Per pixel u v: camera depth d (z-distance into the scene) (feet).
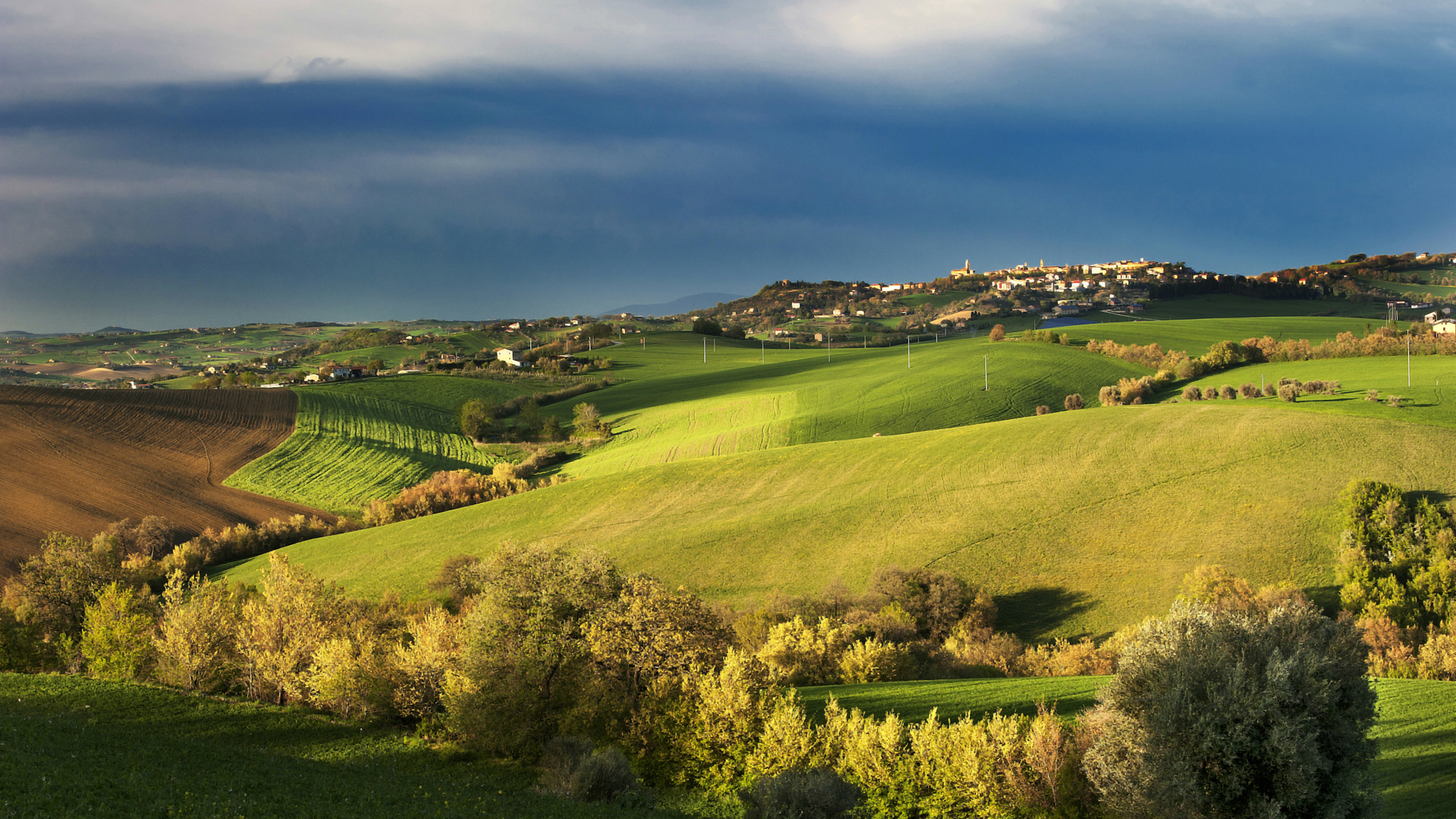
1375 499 208.44
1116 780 74.54
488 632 112.47
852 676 145.79
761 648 161.48
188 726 109.91
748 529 255.50
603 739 106.11
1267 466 240.32
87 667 147.54
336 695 116.88
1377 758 91.35
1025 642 189.57
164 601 190.60
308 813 75.82
